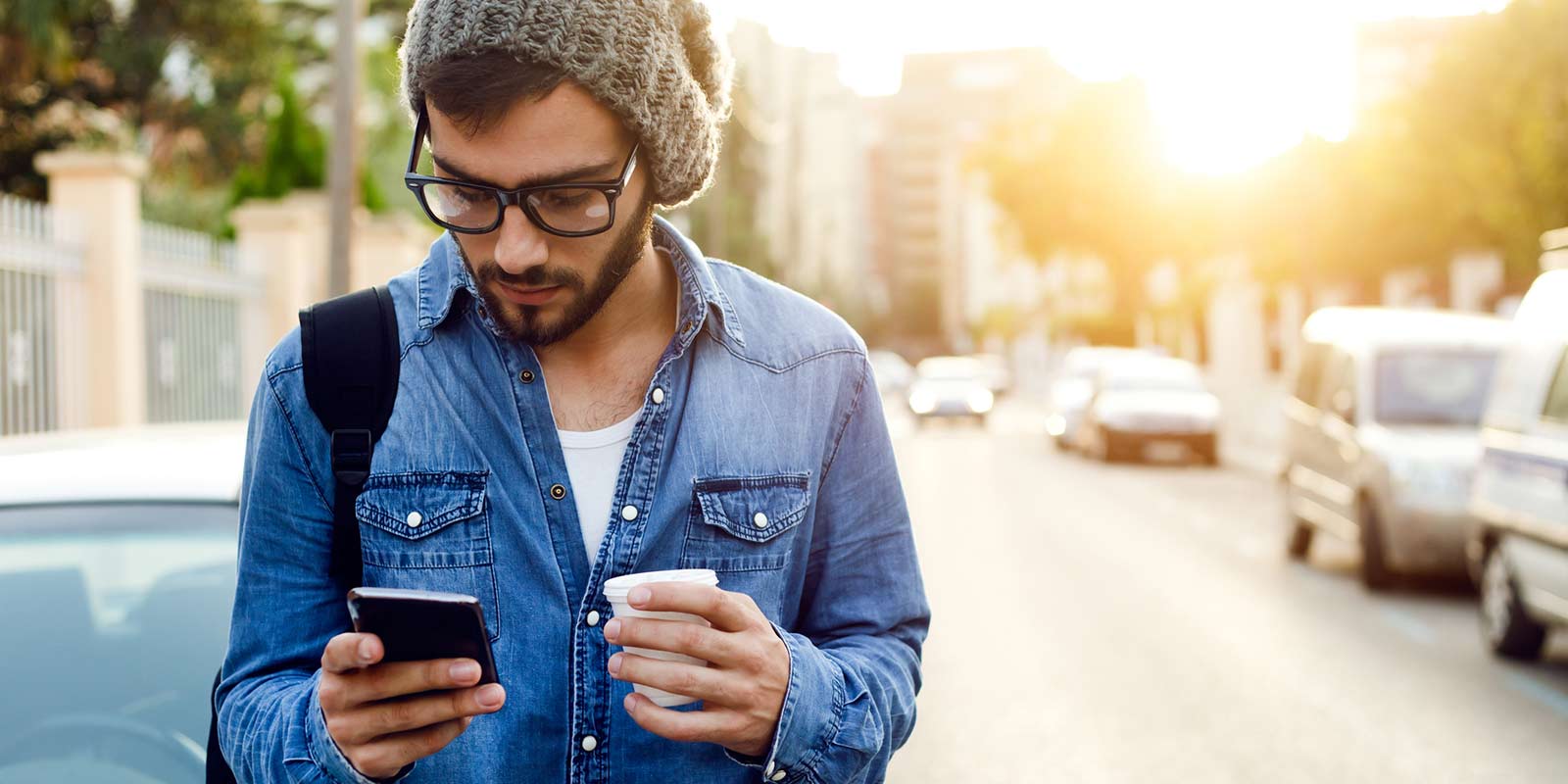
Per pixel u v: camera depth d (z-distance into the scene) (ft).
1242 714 18.02
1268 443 73.36
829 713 4.39
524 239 4.16
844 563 5.14
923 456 71.41
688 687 4.09
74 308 30.37
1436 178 51.55
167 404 34.27
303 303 40.34
